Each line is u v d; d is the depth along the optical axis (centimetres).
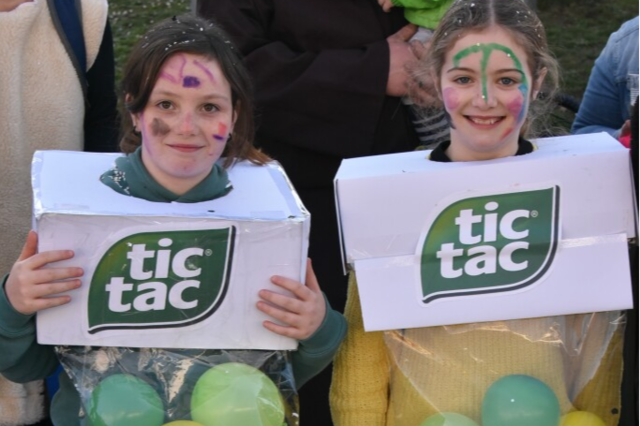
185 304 226
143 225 222
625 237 235
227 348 231
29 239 224
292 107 318
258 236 228
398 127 329
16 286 220
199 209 232
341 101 317
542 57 252
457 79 248
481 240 235
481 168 235
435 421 231
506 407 227
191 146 235
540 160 235
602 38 787
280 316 231
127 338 226
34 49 301
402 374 243
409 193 237
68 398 239
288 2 325
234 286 229
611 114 353
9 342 228
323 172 330
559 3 848
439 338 240
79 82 310
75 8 308
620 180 234
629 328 240
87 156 260
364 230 238
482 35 245
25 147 301
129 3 789
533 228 235
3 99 292
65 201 227
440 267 236
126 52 697
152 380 229
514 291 234
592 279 234
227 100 240
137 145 261
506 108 243
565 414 235
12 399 293
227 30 324
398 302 236
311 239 333
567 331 239
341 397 254
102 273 223
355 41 326
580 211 235
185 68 234
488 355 237
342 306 331
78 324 224
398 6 325
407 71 316
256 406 223
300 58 321
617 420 243
